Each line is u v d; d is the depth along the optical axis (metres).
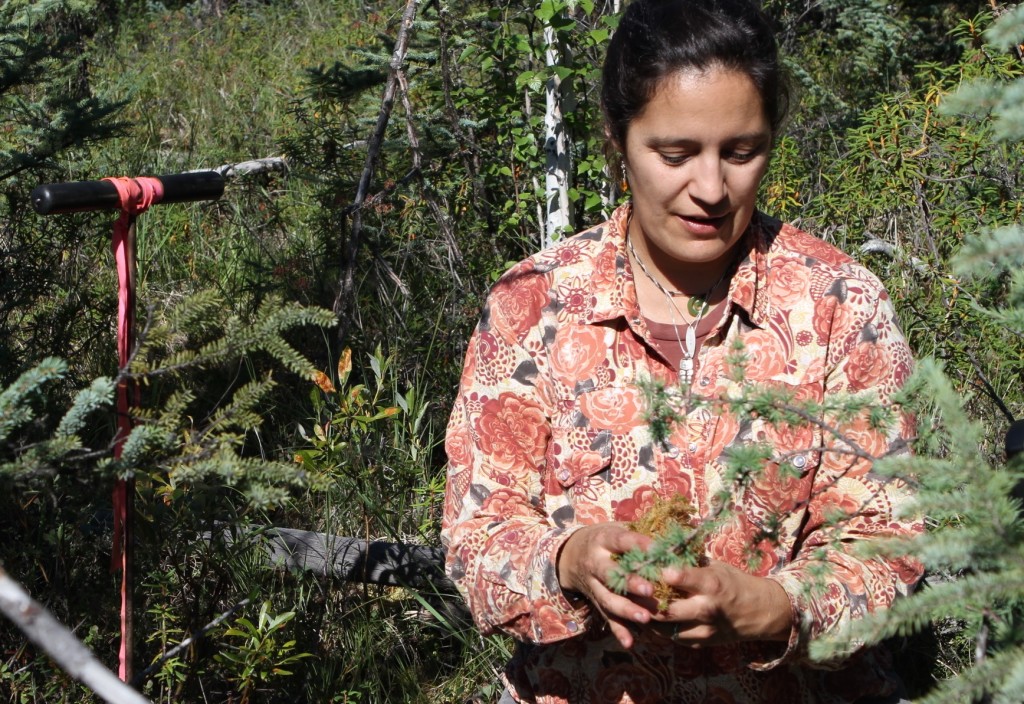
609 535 1.43
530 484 1.77
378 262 4.12
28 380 1.35
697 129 1.53
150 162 6.06
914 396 1.31
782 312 1.66
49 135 3.33
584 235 1.79
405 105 3.96
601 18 3.66
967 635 1.32
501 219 4.25
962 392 2.96
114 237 1.82
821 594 1.46
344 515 2.98
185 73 8.66
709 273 1.69
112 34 10.02
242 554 2.57
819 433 1.61
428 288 4.19
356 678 2.55
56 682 2.16
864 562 1.55
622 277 1.71
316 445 2.82
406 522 3.02
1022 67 3.61
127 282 1.81
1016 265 1.20
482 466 1.77
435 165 4.39
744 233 1.70
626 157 1.63
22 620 0.89
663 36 1.54
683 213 1.58
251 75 8.52
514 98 4.14
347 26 9.42
